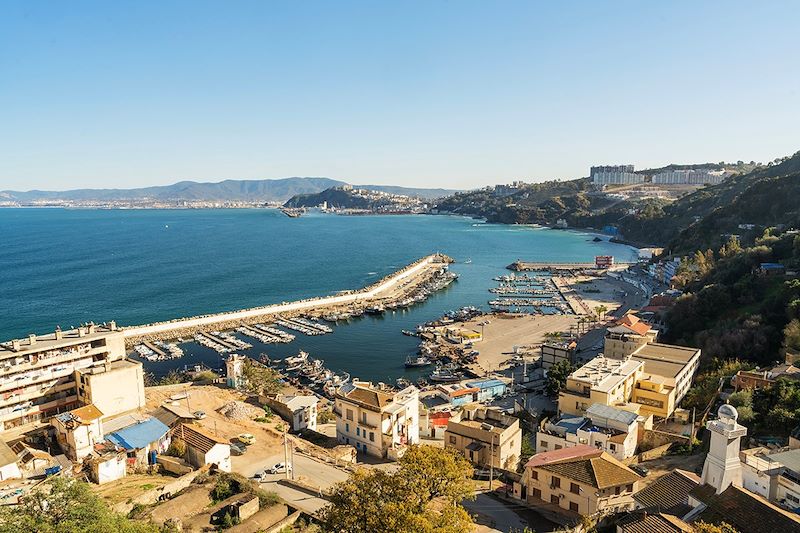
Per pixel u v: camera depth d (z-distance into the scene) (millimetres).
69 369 89312
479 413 84188
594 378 93438
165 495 60938
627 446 74000
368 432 81750
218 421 88562
